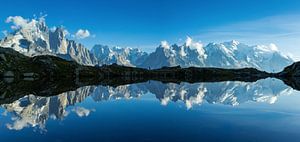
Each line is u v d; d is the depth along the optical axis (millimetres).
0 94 126625
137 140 43938
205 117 65438
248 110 78750
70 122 59062
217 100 111312
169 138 45031
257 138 45312
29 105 91875
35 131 50406
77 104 95875
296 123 57812
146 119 62781
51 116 67562
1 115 70375
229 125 55625
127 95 132750
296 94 140125
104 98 117562
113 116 67312
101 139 44562
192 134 47719
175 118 64250
